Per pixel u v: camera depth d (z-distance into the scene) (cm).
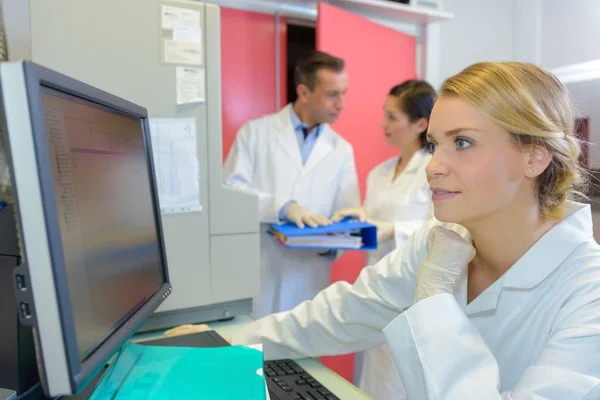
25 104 38
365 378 164
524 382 60
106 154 59
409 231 174
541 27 252
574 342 60
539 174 69
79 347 46
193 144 108
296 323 96
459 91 66
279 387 75
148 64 103
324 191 191
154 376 59
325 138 195
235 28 214
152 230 75
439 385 64
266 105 225
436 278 73
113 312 56
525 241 73
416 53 261
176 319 110
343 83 180
